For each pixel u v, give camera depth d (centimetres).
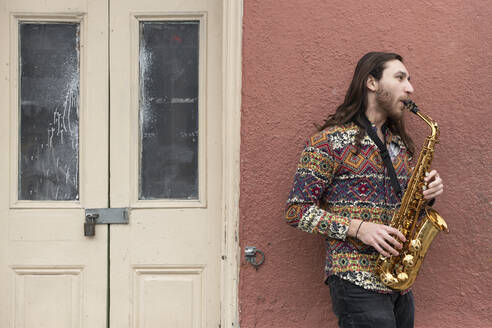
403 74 294
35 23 358
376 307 278
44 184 358
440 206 338
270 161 335
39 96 358
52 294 356
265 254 336
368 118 296
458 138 338
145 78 359
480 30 338
